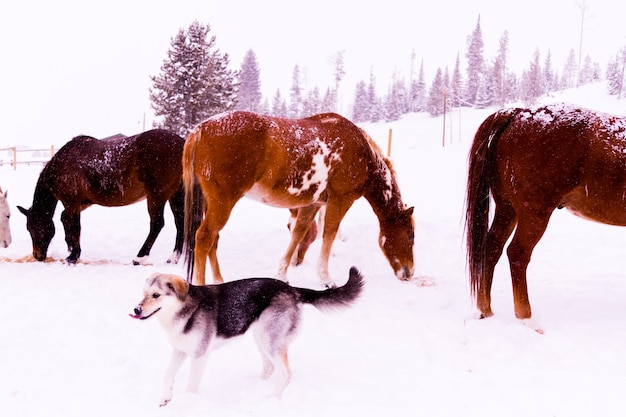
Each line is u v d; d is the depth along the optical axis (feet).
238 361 15.84
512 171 18.78
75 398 13.34
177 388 14.10
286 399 13.39
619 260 28.76
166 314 12.84
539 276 26.35
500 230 20.04
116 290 22.72
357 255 31.22
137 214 45.01
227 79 129.08
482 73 288.51
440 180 58.18
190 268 21.66
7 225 29.71
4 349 16.21
